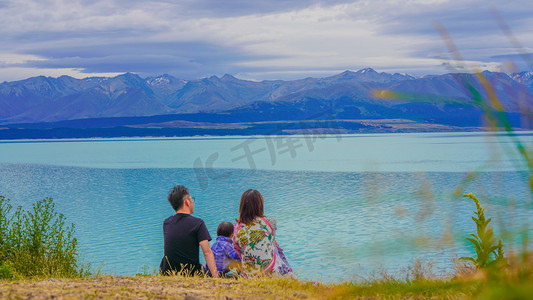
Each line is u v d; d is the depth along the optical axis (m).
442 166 70.38
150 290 4.42
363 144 172.50
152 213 33.88
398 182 36.75
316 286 4.62
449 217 1.21
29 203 39.94
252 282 5.26
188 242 6.74
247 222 6.17
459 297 2.38
